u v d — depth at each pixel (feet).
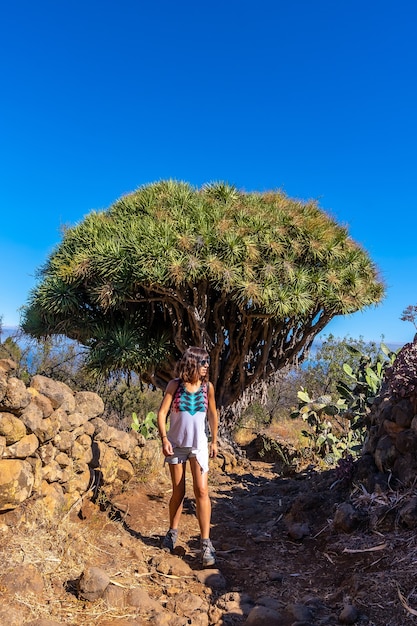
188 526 15.74
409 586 10.12
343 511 13.94
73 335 31.37
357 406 26.27
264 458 31.35
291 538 14.57
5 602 9.16
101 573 10.19
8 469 11.02
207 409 13.65
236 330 30.17
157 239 27.53
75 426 13.94
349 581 11.03
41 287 30.12
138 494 17.90
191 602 10.39
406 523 12.67
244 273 27.27
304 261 30.22
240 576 12.14
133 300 28.53
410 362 15.12
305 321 30.91
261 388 30.94
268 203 32.60
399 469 14.65
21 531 11.25
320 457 26.55
